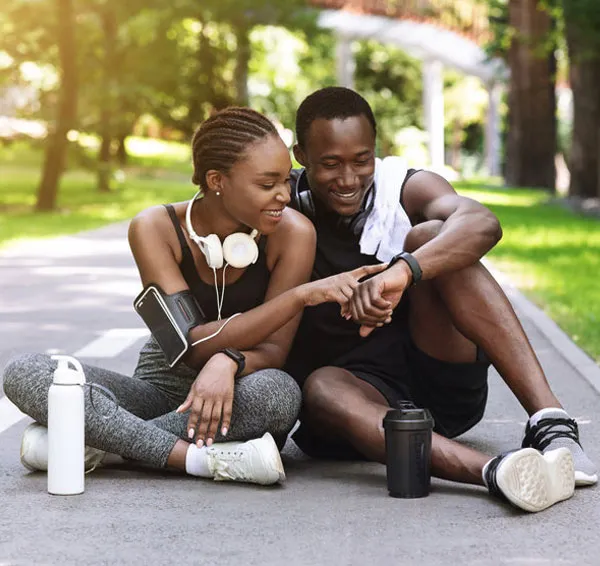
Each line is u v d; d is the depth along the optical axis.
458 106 112.31
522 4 54.84
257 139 6.48
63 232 30.27
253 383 6.53
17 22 38.97
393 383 7.08
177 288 6.73
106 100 47.94
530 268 21.77
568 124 94.38
